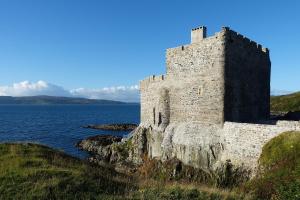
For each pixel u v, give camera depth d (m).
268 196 23.25
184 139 41.53
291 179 23.14
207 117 39.50
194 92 41.59
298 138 27.98
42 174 22.11
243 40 40.75
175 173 40.41
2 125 133.62
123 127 124.38
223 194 21.44
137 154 52.66
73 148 78.19
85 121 166.00
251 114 42.19
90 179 22.02
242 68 40.47
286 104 96.69
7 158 25.86
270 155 28.86
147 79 53.31
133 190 21.39
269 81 46.66
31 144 30.94
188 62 42.75
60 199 19.16
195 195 20.67
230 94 38.38
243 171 33.06
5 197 19.25
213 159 37.53
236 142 34.62
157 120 49.00
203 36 42.00
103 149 67.31
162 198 19.84
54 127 128.00
